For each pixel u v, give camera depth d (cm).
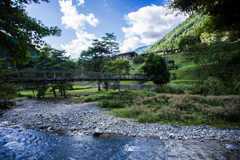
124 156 501
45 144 618
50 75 3158
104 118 1036
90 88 4794
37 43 473
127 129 797
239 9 754
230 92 1483
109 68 4478
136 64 6562
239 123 795
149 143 614
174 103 1101
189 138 662
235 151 524
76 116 1128
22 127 877
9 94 618
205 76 2505
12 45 458
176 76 3588
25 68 3759
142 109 1123
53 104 2009
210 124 819
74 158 493
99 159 482
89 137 697
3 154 520
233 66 2212
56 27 474
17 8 410
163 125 845
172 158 479
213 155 495
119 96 1814
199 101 1135
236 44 2366
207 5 816
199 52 2686
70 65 4369
